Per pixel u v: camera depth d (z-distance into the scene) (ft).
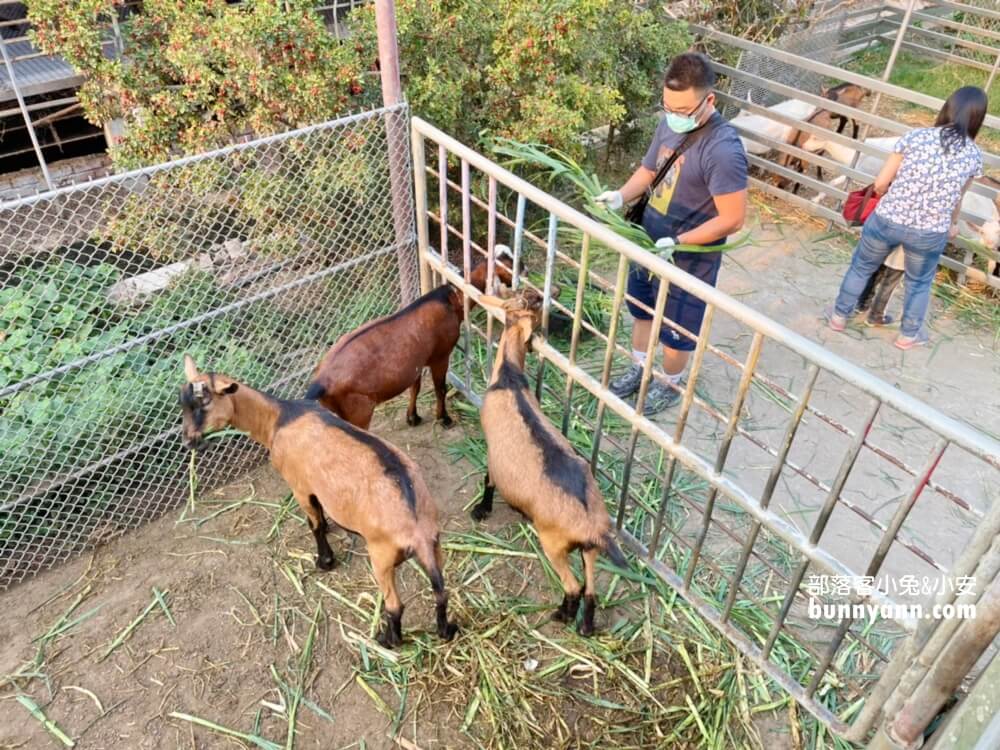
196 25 15.15
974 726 7.29
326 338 15.10
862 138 22.44
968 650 7.34
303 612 11.58
